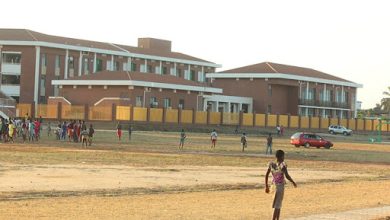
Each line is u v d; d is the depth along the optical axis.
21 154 44.25
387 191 30.75
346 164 49.12
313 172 40.81
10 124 59.25
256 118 115.56
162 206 22.62
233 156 51.50
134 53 125.31
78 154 46.38
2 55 111.12
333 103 140.62
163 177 33.41
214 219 19.81
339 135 121.00
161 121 100.81
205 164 42.62
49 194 24.97
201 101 113.31
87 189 27.06
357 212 22.50
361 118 139.75
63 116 101.19
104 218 19.25
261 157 51.44
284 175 18.91
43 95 111.62
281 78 130.00
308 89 135.88
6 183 27.73
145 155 48.12
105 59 121.06
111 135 77.50
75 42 117.75
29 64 110.31
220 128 106.38
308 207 23.78
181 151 55.22
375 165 49.25
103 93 103.81
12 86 111.12
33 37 111.25
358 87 147.50
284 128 119.06
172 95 107.69
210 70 140.88
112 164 39.41
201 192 27.83
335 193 29.30
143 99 102.88
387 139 118.31
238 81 133.50
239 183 32.03
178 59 133.38
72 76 114.00
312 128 124.75
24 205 21.66
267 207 23.12
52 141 62.66
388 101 188.88
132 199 24.39
